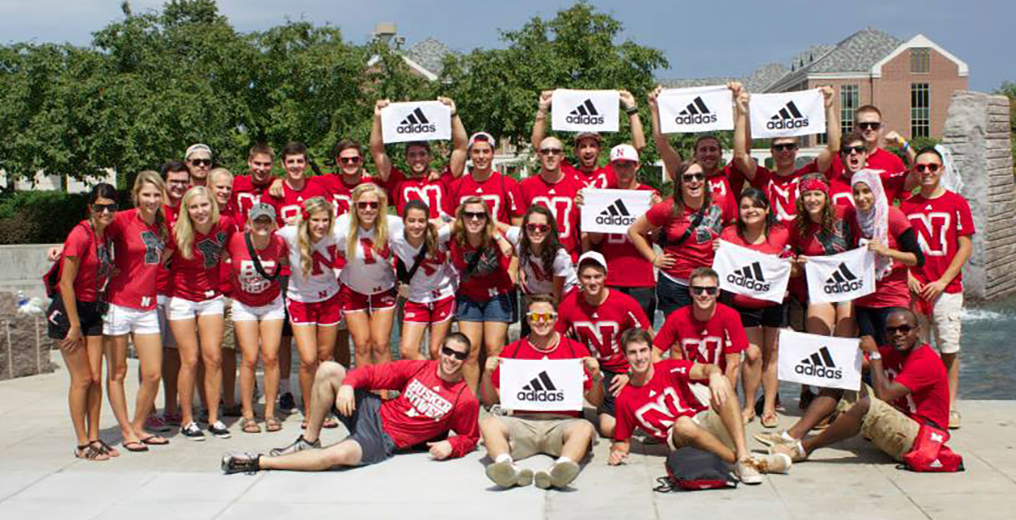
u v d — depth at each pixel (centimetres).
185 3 5359
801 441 720
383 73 3531
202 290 811
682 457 659
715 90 923
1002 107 2116
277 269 820
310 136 3462
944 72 6091
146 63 3334
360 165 931
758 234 807
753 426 836
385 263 822
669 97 936
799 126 888
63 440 816
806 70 6184
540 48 3209
